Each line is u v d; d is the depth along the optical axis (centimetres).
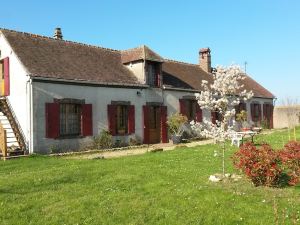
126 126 2189
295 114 3681
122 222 757
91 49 2331
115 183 1048
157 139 2395
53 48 2073
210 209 805
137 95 2244
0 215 795
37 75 1716
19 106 1797
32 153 1689
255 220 737
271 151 999
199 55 3312
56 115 1798
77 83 1900
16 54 1811
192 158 1466
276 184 981
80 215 795
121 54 2498
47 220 773
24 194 952
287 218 742
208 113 2814
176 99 2539
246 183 1005
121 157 1605
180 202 859
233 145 1866
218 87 1237
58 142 1806
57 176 1130
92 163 1407
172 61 3002
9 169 1345
